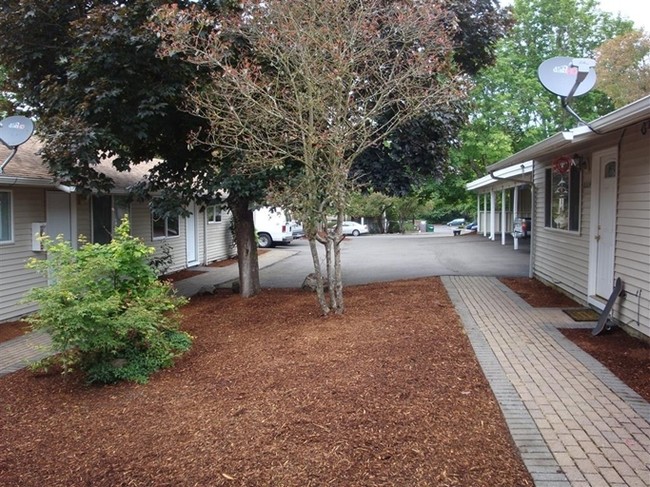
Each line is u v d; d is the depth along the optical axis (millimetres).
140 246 5316
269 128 7219
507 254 16969
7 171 8344
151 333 5039
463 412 3754
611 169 6848
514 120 28688
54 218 10016
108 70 7746
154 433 3672
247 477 2988
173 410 4094
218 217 18859
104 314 4723
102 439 3635
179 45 6855
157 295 5285
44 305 4613
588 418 3645
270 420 3725
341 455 3178
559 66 6109
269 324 7004
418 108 6785
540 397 4035
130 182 12273
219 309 8578
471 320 6688
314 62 6496
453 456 3133
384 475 2945
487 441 3316
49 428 3908
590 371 4652
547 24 30062
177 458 3264
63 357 4832
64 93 8016
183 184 9125
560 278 8992
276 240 24453
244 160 7723
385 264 15172
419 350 5172
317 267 7102
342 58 6375
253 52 7352
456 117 9328
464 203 37312
